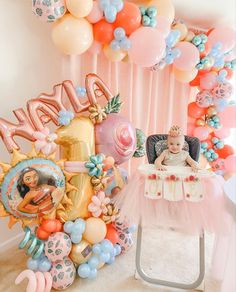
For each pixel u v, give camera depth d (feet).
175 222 5.88
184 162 6.89
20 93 7.46
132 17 6.80
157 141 7.40
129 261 7.36
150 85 9.78
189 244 8.21
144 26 7.19
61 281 6.02
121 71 9.14
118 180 7.21
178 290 6.29
